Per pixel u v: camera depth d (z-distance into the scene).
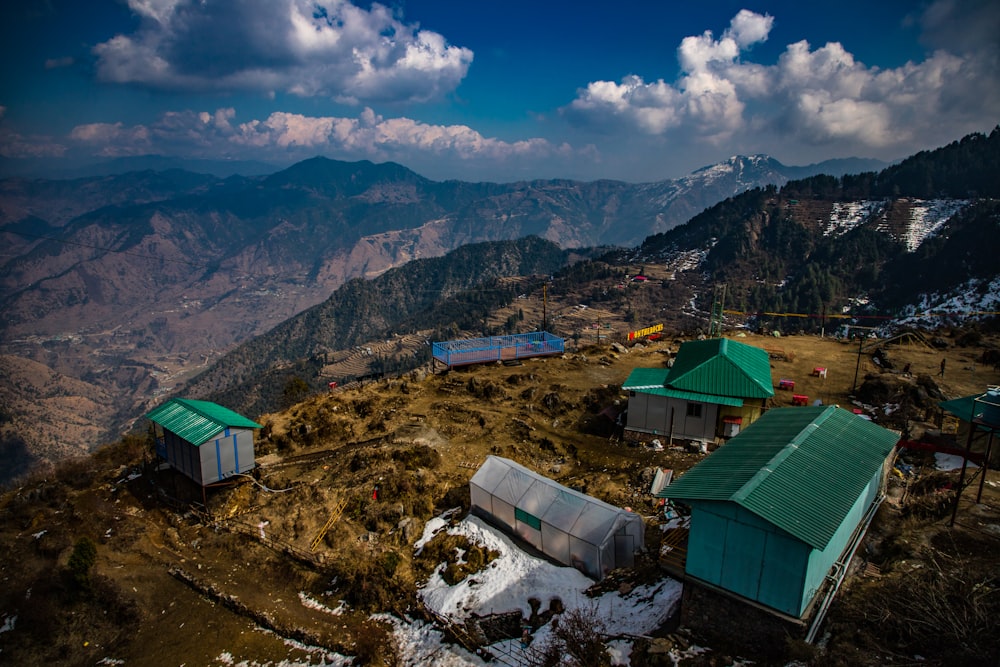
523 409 43.38
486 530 29.00
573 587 24.39
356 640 24.48
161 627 26.59
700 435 36.22
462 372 52.81
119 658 25.05
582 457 36.34
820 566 17.55
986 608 15.99
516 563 26.55
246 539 31.61
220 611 27.33
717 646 18.12
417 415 43.69
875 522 22.56
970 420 25.02
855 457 21.05
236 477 35.53
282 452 40.53
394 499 32.56
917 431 32.88
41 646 26.14
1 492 42.31
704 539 18.36
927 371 45.34
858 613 17.41
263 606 27.03
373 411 44.97
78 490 38.72
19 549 33.25
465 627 23.58
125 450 43.91
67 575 28.94
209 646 25.27
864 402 40.81
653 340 63.81
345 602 26.88
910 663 15.19
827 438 21.92
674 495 18.95
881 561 20.22
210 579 29.14
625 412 40.94
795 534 16.19
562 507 26.86
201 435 34.38
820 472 19.61
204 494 34.59
